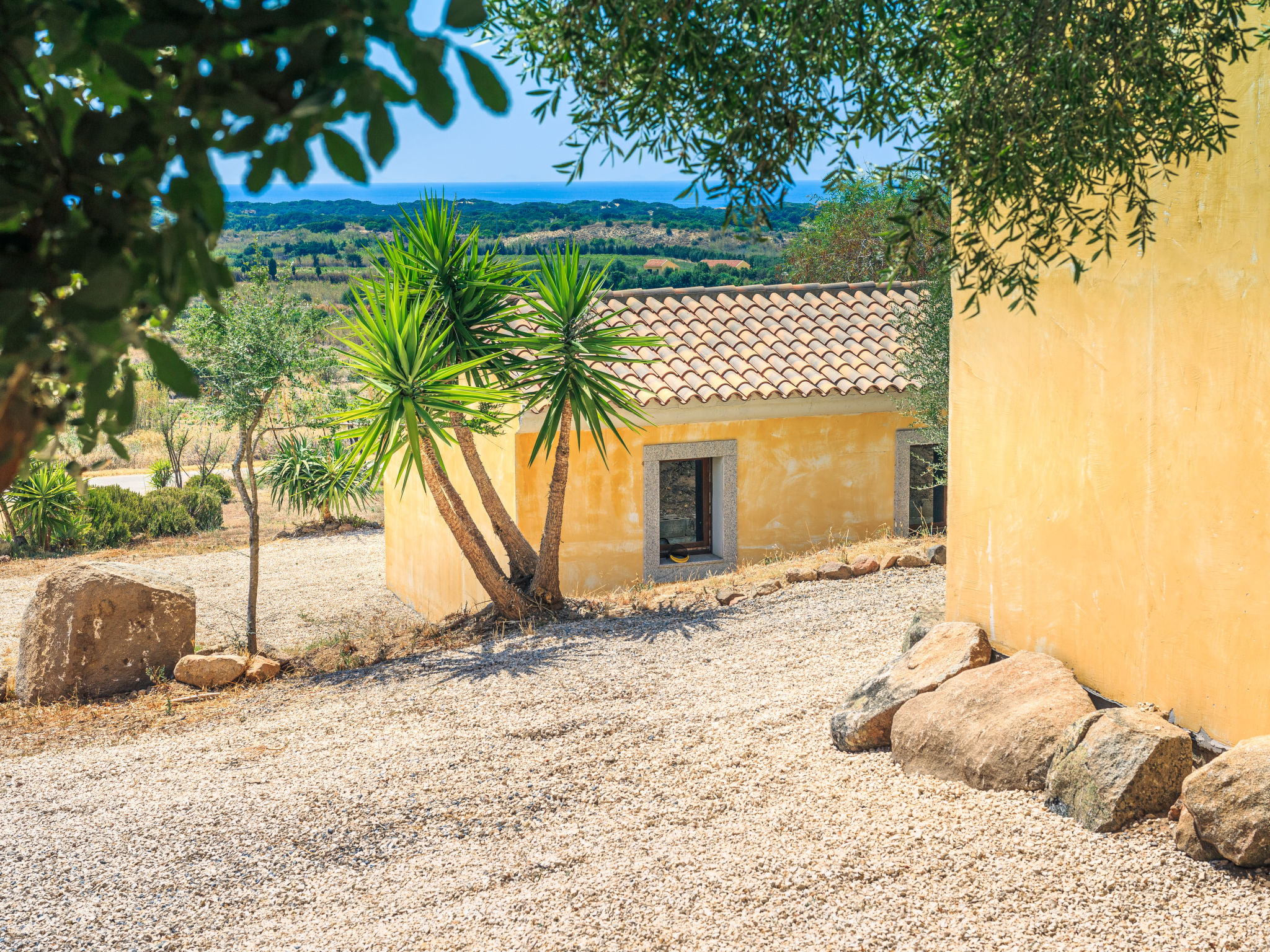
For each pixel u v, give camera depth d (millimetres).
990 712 5473
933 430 13500
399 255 11180
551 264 11273
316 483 24875
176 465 29359
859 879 4340
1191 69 2930
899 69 2727
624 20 2219
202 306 11141
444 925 4352
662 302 16375
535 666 9133
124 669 10242
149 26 1000
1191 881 3959
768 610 10328
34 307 1077
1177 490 4949
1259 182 4371
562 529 13602
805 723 6828
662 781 6027
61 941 4508
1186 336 4840
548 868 4906
